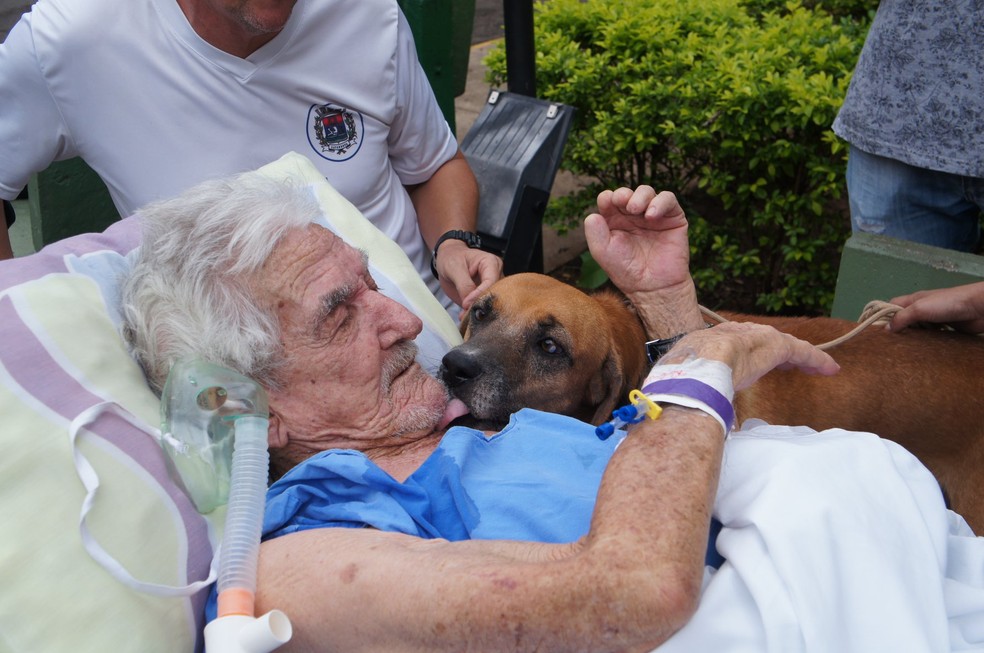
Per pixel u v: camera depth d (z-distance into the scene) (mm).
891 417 3008
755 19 5582
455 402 2424
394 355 2242
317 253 2107
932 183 3424
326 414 2143
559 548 1621
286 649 1694
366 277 2258
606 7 5449
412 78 3150
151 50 2697
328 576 1646
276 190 2166
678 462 1619
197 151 2832
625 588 1431
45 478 1732
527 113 3605
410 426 2217
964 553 1816
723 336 1950
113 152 2818
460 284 2977
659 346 2459
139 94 2732
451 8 3949
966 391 2982
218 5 2520
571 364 2602
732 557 1623
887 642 1532
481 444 2047
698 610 1583
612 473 1636
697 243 5027
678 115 4773
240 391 1887
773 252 4930
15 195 2939
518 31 3740
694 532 1516
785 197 4695
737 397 2863
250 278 2055
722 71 4660
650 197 2367
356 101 2971
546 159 3518
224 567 1682
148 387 2057
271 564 1729
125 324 2107
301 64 2848
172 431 1877
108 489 1762
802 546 1588
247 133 2857
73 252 2236
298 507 1915
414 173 3369
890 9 3277
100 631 1648
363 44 2936
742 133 4590
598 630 1444
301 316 2078
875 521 1662
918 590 1618
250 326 2029
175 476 1871
